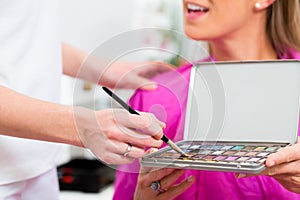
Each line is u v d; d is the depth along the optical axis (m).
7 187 0.84
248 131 0.82
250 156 0.71
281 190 0.86
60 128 0.68
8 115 0.69
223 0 0.86
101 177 1.38
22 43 0.86
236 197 0.88
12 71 0.83
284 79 0.82
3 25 0.83
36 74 0.88
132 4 1.60
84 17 1.65
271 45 0.96
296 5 0.93
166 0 1.53
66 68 1.08
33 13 0.87
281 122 0.80
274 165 0.69
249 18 0.90
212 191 0.88
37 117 0.69
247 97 0.83
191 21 0.88
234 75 0.85
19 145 0.84
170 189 0.80
